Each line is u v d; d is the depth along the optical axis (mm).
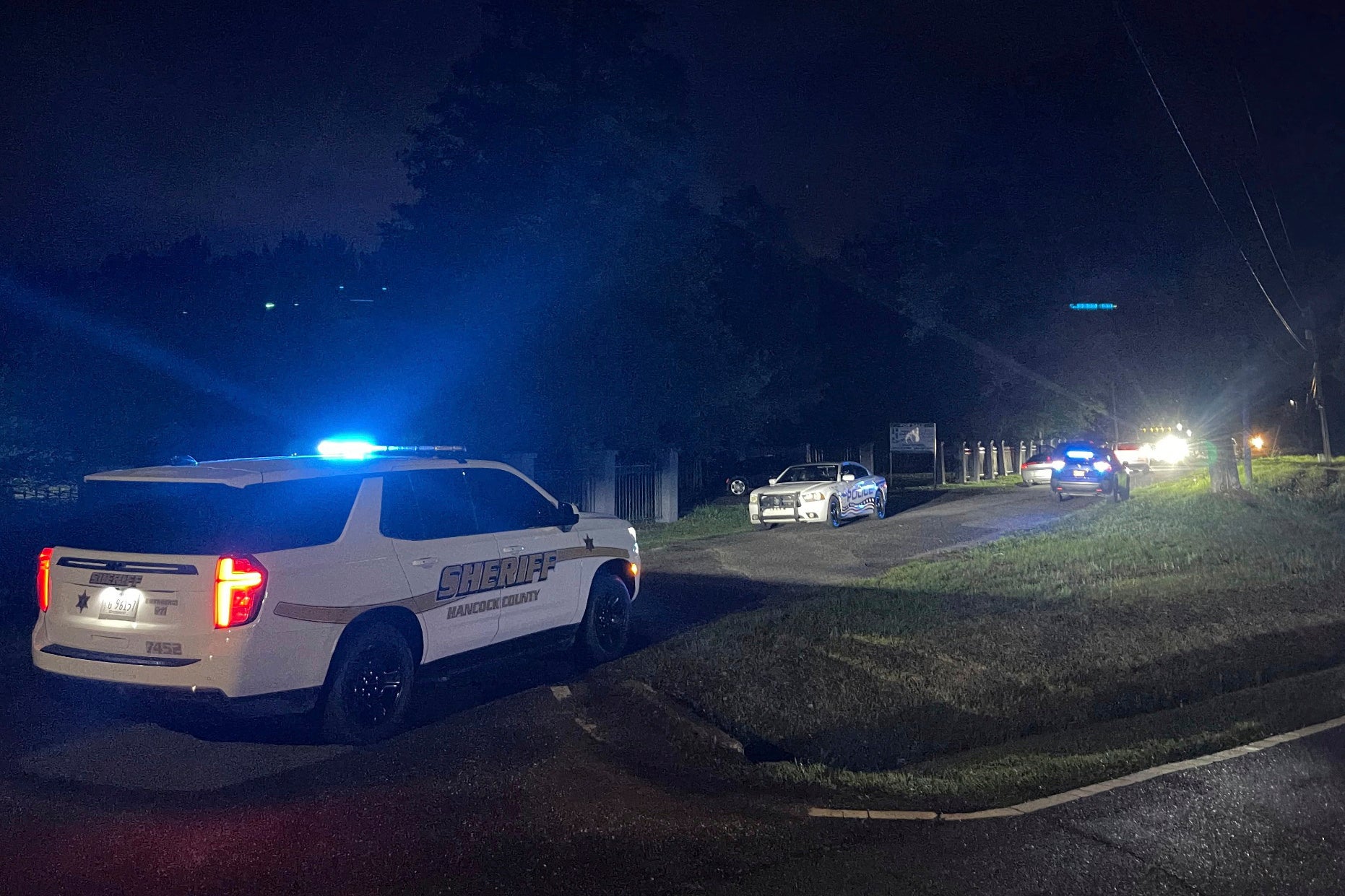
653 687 8500
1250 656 9672
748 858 5195
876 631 10562
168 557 6656
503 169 25328
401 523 7660
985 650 9766
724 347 30656
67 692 6941
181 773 6516
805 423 52562
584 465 25203
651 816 5777
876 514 26109
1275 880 4859
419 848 5316
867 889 4809
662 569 16797
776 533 23359
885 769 6625
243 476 6922
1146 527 19562
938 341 52062
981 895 4727
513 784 6305
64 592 6977
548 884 4898
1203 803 5883
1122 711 7945
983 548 18031
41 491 15469
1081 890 4762
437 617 7766
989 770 6473
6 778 6395
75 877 4961
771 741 7211
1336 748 6906
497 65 25391
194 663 6520
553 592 8883
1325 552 15430
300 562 6844
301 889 4844
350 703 7074
